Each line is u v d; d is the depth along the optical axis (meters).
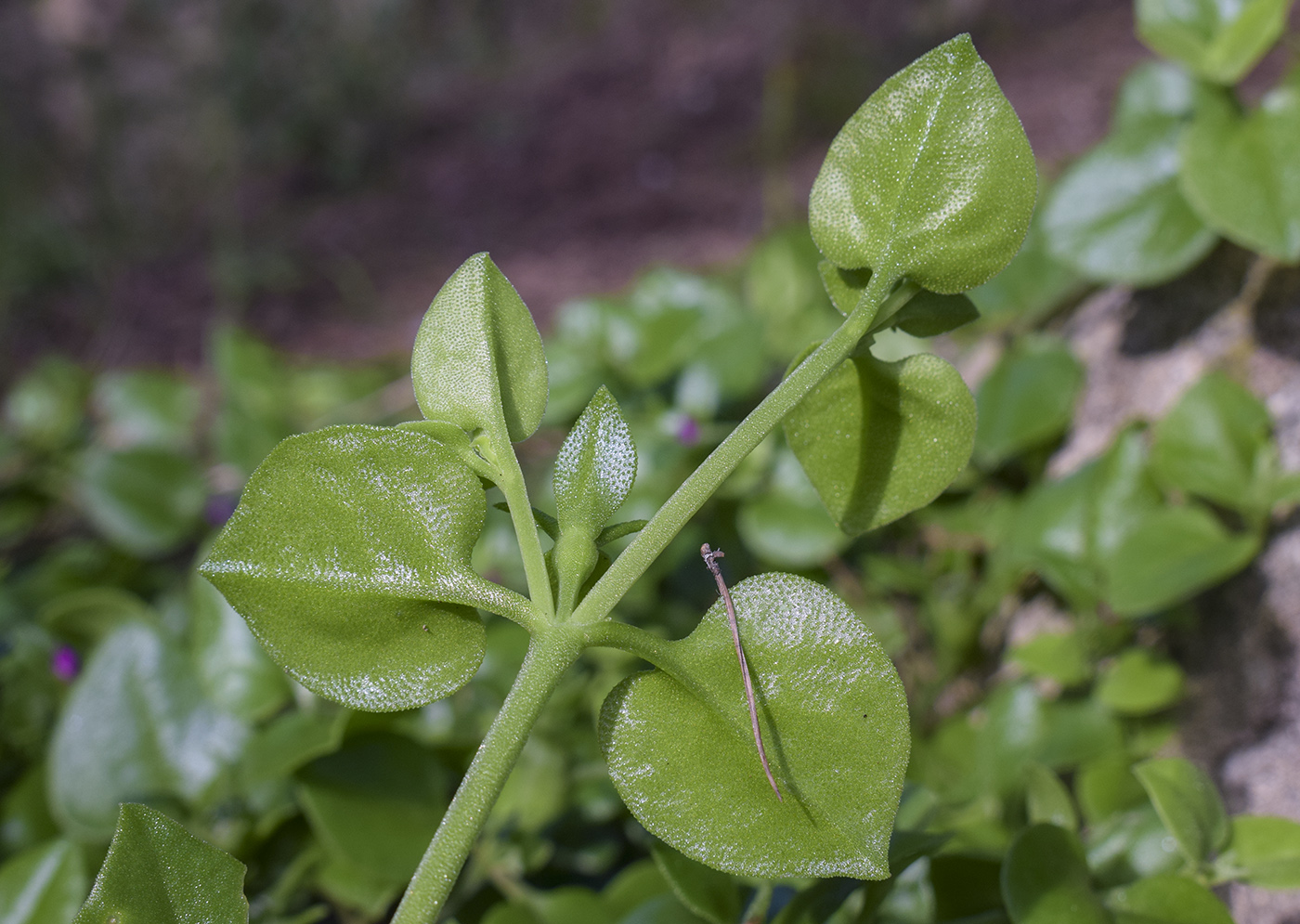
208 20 1.62
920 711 0.35
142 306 1.17
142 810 0.16
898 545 0.40
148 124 1.55
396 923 0.15
